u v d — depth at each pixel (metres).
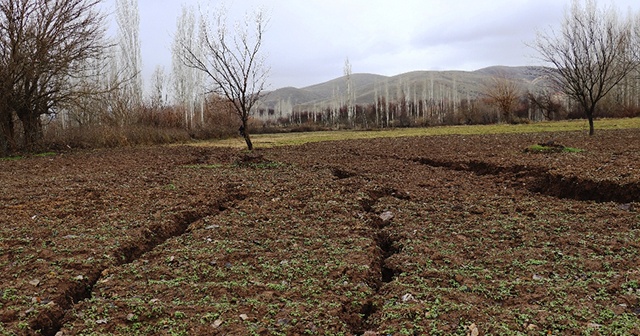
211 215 7.99
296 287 4.75
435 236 6.36
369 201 8.74
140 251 6.21
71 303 4.66
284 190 9.72
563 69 20.17
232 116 37.06
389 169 12.66
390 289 4.75
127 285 4.94
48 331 4.14
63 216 7.77
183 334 3.85
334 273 5.12
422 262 5.37
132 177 11.98
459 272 5.05
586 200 8.64
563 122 35.75
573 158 11.90
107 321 4.11
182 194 9.39
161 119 33.09
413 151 16.86
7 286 4.81
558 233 6.31
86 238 6.33
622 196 8.13
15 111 21.38
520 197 8.75
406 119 54.66
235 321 4.04
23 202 8.90
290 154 17.52
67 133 23.92
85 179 11.79
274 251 5.96
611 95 45.28
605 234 6.16
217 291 4.69
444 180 10.77
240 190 9.80
